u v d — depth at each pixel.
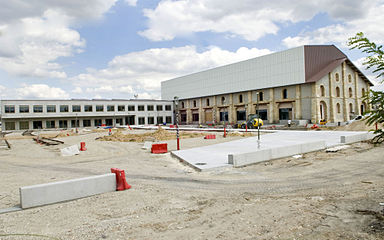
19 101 68.12
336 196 7.85
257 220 6.23
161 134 36.66
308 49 50.50
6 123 67.56
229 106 68.81
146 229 5.96
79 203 8.12
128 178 11.61
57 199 8.21
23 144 33.09
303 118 51.34
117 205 7.80
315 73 50.88
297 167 12.75
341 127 37.34
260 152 14.34
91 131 57.84
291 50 52.12
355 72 57.41
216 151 18.88
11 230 6.14
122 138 34.44
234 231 5.65
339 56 55.34
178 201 8.02
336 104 52.69
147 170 13.52
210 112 76.31
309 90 50.03
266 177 10.93
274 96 57.00
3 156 21.73
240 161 13.55
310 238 5.16
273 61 56.00
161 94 99.06
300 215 6.43
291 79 52.12
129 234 5.71
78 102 75.19
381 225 5.58
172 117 91.31
